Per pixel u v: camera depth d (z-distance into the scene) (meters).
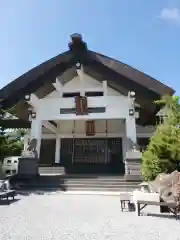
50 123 16.08
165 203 5.57
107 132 17.69
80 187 10.81
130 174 11.14
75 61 13.06
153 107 13.23
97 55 12.96
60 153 17.72
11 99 13.05
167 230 4.32
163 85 11.99
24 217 5.32
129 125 12.87
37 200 8.07
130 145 12.40
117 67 12.65
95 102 13.43
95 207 6.84
